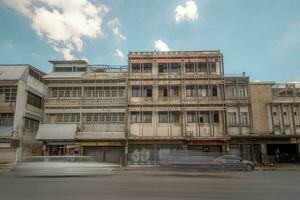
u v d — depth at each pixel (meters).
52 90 35.56
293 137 31.84
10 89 33.16
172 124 33.81
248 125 33.22
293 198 9.75
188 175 19.33
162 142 32.75
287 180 16.08
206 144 32.34
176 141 32.59
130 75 35.28
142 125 33.81
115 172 22.31
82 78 35.31
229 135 32.31
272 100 33.81
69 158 17.81
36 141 35.50
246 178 17.25
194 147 32.66
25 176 17.19
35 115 35.94
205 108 33.72
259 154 32.44
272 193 10.86
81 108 34.59
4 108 32.47
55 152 33.59
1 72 34.53
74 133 32.94
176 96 34.72
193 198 9.55
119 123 34.00
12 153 31.62
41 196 9.88
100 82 35.25
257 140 32.34
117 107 34.44
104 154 33.16
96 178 16.52
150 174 20.17
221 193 10.73
